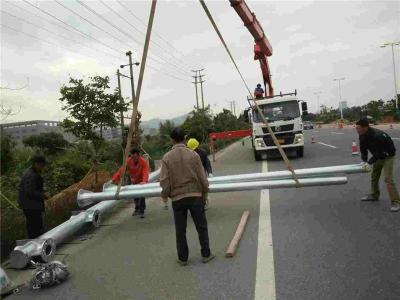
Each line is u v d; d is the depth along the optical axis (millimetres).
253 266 5289
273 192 10328
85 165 15797
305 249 5730
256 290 4539
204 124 36312
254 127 18156
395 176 10656
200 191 5648
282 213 8062
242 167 16672
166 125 43688
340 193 9383
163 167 5586
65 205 9969
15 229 8047
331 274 4754
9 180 11844
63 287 5324
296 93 18922
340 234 6250
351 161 15172
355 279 4551
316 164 15266
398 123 47906
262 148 18078
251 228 7168
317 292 4320
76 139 15352
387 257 5105
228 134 21328
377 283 4395
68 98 14367
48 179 14297
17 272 6242
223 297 4453
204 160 8820
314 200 8938
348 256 5277
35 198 7094
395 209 7250
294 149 18328
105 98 14594
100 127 15023
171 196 5621
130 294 4844
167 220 8594
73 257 6582
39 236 7027
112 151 19172
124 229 8172
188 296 4586
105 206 8766
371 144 7598
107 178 14484
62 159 16078
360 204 8109
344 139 28672
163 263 5824
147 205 10508
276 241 6242
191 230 7465
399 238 5789
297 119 17766
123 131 17000
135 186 8656
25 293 5309
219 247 6246
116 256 6402
